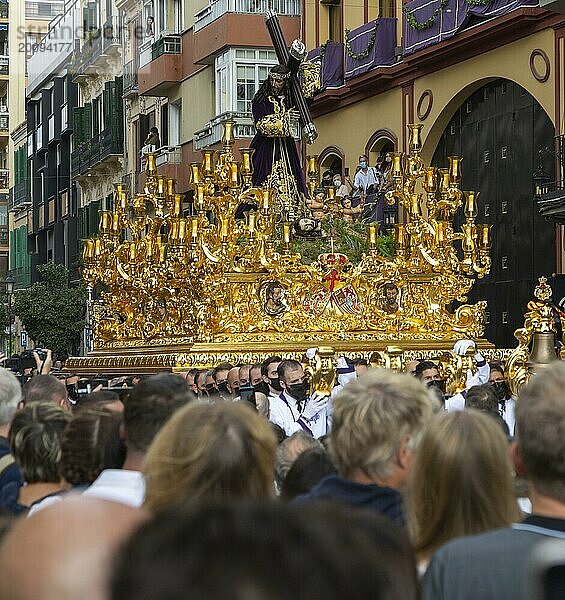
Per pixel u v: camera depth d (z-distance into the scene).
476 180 51.25
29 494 10.74
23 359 30.20
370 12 58.28
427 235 32.53
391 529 3.88
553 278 43.72
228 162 31.09
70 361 36.00
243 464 7.49
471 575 6.40
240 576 3.34
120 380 28.50
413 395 8.59
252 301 31.05
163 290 32.72
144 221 33.81
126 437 9.54
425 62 52.62
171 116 73.69
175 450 7.57
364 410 8.48
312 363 23.09
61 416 11.02
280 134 34.72
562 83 44.72
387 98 56.19
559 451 6.79
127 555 3.43
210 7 66.50
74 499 4.84
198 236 30.94
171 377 9.91
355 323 31.69
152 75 73.00
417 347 31.23
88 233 83.88
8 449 12.17
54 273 73.06
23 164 107.06
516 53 47.38
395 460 8.43
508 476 7.72
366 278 32.00
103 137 80.94
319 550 3.42
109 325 36.09
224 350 29.88
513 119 48.62
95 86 84.12
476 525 7.61
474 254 32.81
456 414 7.83
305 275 31.33
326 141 61.53
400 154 33.28
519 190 48.53
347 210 34.88
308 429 21.59
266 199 31.08
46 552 4.27
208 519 3.46
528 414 6.97
